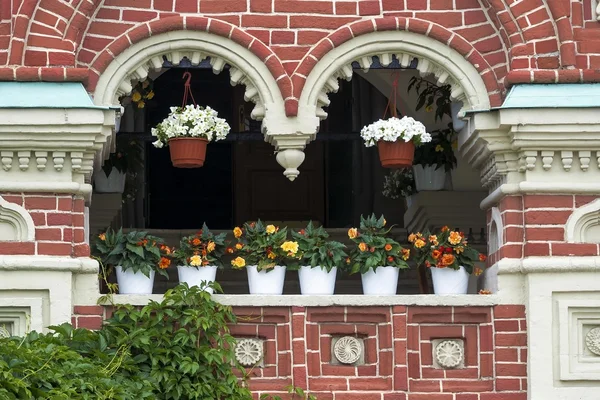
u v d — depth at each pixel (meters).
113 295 11.17
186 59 11.57
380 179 15.77
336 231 15.14
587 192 11.28
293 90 11.44
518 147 11.27
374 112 15.28
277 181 16.39
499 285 11.38
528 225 11.30
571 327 11.23
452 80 11.61
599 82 11.30
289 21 11.52
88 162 11.16
